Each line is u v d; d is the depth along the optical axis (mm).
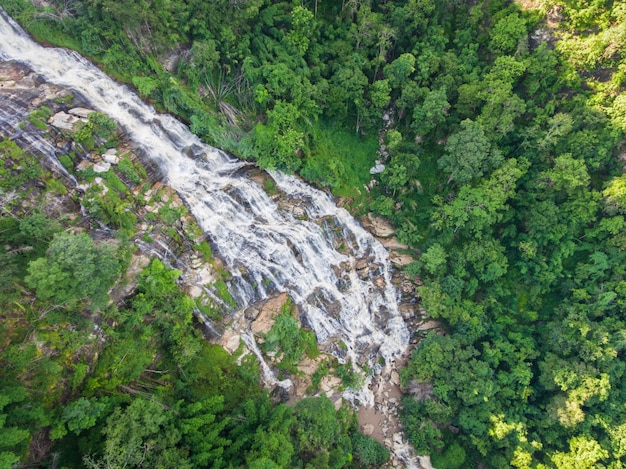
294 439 34438
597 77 45906
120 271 31375
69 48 38469
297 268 46125
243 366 39719
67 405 27547
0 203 30172
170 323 35656
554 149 46844
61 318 29078
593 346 43406
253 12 43406
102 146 37000
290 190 48375
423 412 45688
